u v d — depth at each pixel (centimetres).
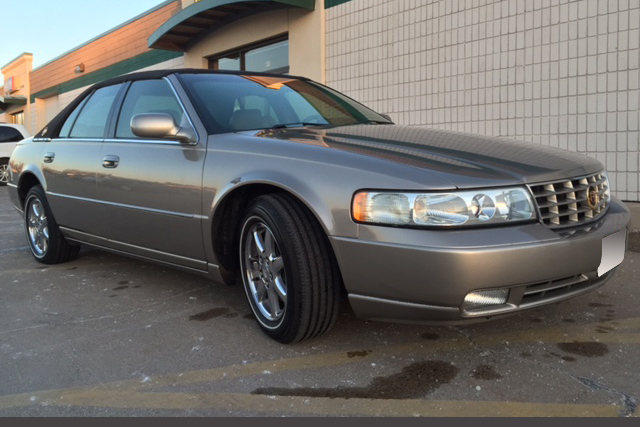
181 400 224
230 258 305
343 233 236
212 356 266
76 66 1791
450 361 253
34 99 2245
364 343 275
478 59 697
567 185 247
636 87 567
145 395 229
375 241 227
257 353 268
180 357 266
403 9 779
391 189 227
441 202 219
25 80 2333
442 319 224
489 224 222
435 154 252
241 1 908
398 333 287
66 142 422
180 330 302
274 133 298
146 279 406
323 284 251
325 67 911
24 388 238
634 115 571
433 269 216
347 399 221
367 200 231
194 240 307
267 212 261
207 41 1159
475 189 223
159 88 356
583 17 598
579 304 328
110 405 221
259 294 286
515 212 227
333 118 352
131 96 378
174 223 315
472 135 312
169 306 343
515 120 668
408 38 777
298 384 235
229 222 298
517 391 224
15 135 1425
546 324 296
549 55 630
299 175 253
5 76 2619
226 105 329
